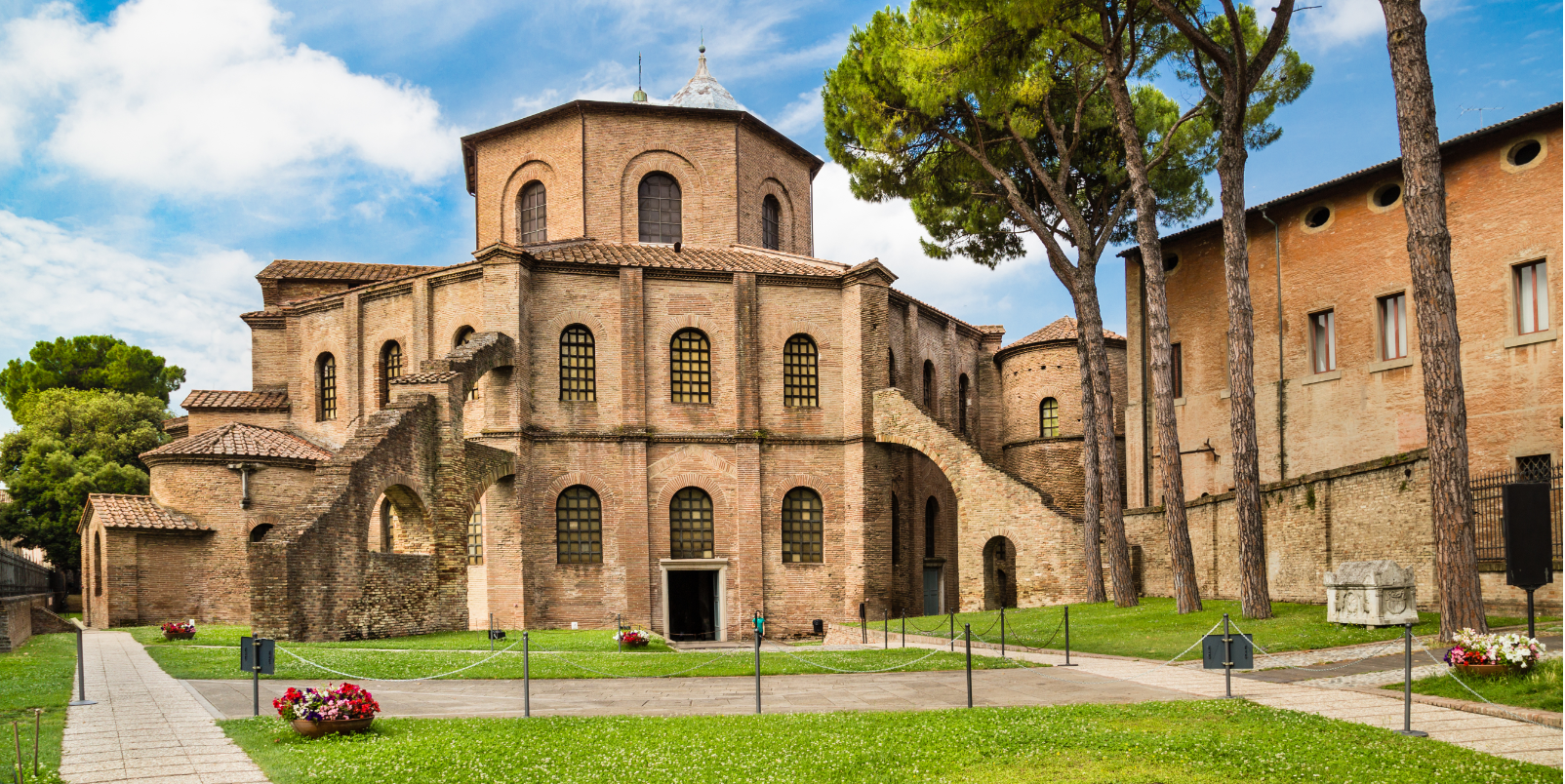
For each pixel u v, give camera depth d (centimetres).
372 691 1944
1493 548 2634
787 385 4156
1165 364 3075
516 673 2205
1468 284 3159
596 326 3959
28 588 4100
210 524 3894
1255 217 3809
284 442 4166
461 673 2189
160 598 3800
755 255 4422
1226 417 3825
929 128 3700
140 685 1955
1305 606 2862
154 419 6506
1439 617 2408
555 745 1335
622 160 4475
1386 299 3422
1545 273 3003
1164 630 2716
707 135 4578
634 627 3709
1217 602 3197
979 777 1149
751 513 4003
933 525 4753
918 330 4741
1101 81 3403
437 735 1406
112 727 1485
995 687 1945
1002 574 4916
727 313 4109
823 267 4372
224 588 3881
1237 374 2794
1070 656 2503
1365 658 2069
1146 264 3111
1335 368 3541
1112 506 3428
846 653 2616
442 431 3328
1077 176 3934
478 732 1432
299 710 1409
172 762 1255
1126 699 1739
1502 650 1648
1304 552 2952
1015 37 3184
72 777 1174
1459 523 2091
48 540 5656
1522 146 3072
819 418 4153
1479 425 3105
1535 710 1462
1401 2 2184
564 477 3844
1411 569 2398
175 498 3916
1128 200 3709
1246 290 2812
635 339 3959
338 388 4319
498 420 3753
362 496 3006
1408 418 3294
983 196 3850
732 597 3962
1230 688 1809
